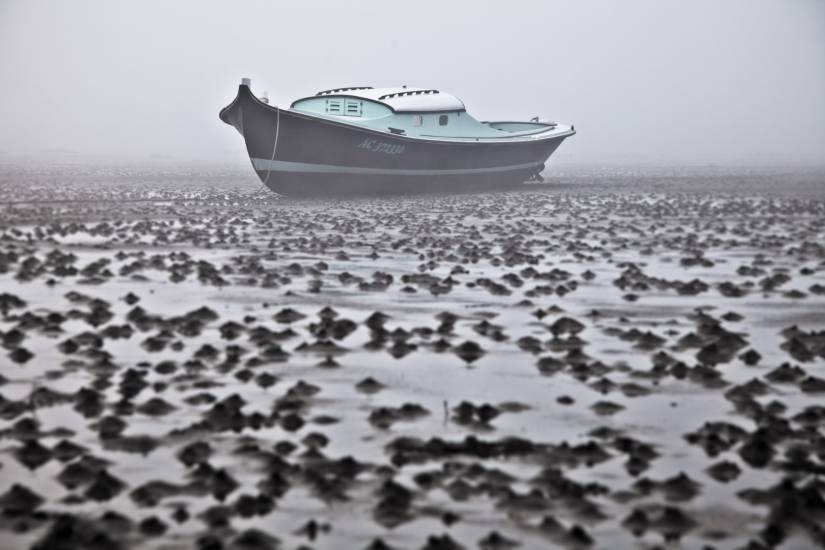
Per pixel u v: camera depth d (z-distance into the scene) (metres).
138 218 27.88
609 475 6.77
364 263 18.12
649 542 5.72
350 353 10.59
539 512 6.11
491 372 9.80
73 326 12.00
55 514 6.06
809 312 13.41
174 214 29.33
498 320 12.59
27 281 15.73
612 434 7.71
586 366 9.84
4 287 15.09
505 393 8.98
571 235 23.55
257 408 8.41
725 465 6.88
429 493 6.42
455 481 6.52
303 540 5.71
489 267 17.67
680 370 9.71
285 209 31.42
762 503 6.27
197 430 7.71
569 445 7.39
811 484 6.52
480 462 7.00
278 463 6.87
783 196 40.22
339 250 20.19
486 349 10.84
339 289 15.10
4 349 10.66
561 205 34.19
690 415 8.29
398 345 10.80
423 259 18.70
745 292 15.02
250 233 23.70
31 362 10.09
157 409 8.30
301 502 6.27
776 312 13.41
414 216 28.80
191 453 7.12
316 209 31.42
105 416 8.00
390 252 19.84
